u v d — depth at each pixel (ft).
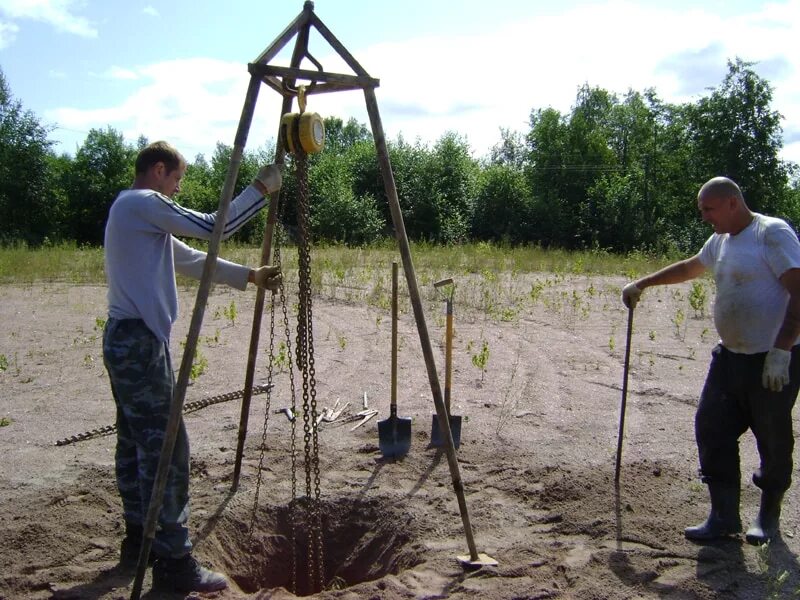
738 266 12.50
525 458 17.12
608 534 13.32
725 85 135.74
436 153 131.34
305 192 12.67
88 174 130.52
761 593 11.39
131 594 10.98
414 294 12.08
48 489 15.37
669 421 19.94
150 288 11.19
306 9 12.44
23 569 12.20
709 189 12.73
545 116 152.56
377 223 112.98
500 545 13.10
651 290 44.37
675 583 11.60
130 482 12.34
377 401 21.74
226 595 11.62
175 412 10.77
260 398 22.09
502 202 132.36
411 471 16.57
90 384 23.85
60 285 47.29
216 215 11.14
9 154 121.80
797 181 143.84
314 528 14.74
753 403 12.64
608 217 135.33
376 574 13.83
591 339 30.53
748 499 14.84
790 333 11.84
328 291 41.96
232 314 33.63
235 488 15.60
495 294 41.50
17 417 20.35
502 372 25.08
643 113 177.37
